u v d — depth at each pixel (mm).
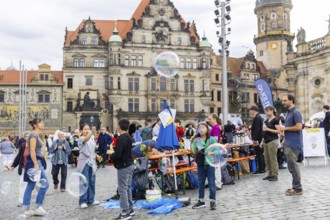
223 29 28594
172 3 86250
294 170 12570
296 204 11078
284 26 101375
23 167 12820
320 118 28453
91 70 82938
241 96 95562
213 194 11258
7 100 79938
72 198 14930
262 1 102000
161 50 85062
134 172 13852
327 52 43188
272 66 101250
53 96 81375
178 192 15047
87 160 13047
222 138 20359
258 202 11797
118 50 81625
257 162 19641
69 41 85062
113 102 81125
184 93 85688
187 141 22328
